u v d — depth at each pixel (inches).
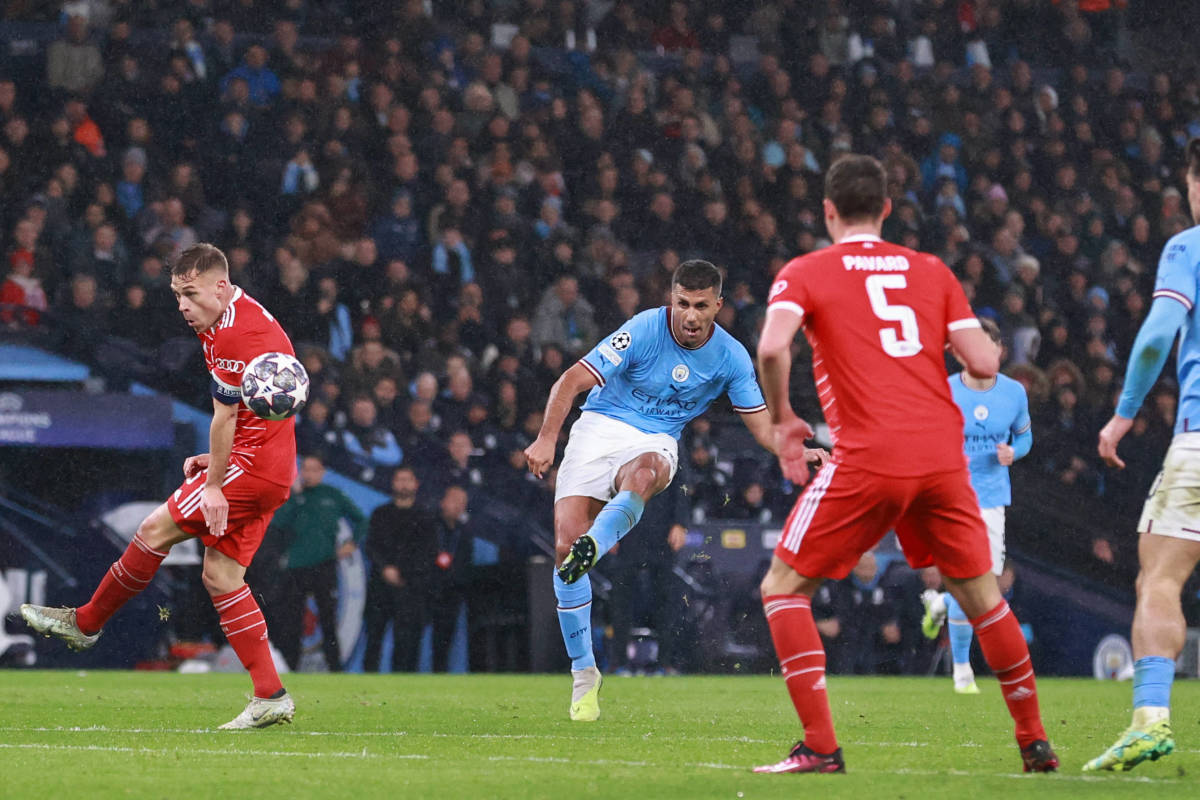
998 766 616.1
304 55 2464.3
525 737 760.3
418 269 2279.8
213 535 761.6
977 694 1332.4
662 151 2608.3
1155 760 616.7
